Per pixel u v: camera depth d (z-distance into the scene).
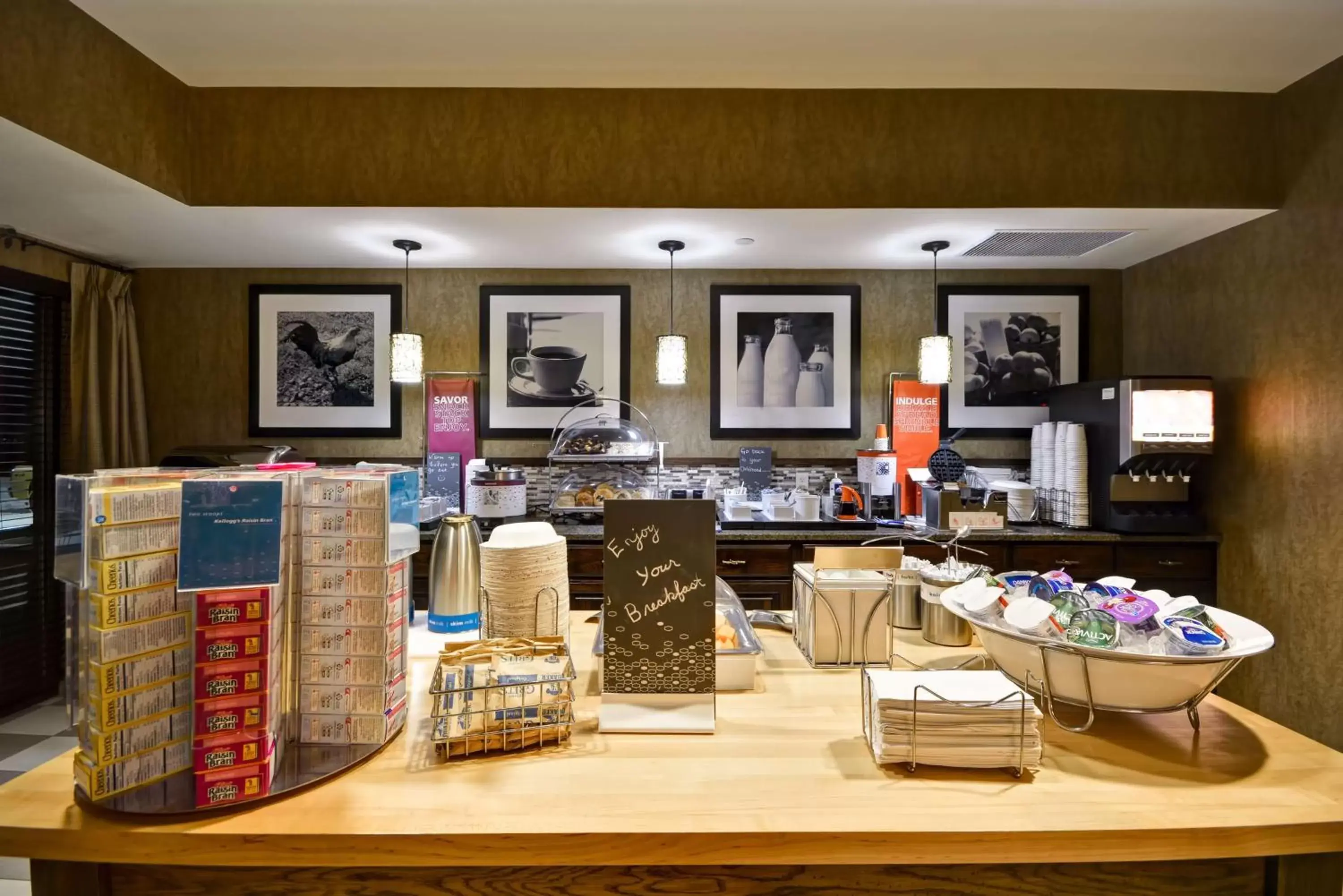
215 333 3.95
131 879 0.94
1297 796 0.95
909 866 0.94
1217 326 3.30
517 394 4.01
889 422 4.06
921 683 1.09
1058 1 2.30
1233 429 3.22
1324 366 2.77
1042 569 3.34
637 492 3.78
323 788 0.97
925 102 2.89
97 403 3.58
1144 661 1.04
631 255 3.65
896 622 1.72
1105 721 1.20
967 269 4.01
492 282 4.02
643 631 1.17
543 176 2.86
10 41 2.09
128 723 0.93
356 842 0.87
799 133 2.88
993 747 1.01
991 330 4.04
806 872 0.94
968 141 2.88
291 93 2.83
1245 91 2.91
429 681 1.39
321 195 2.83
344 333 3.98
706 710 1.16
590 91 2.87
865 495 3.83
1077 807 0.93
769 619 1.83
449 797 0.95
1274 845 0.89
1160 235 3.30
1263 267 3.03
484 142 2.85
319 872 0.94
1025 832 0.87
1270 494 3.03
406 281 3.94
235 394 3.96
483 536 3.53
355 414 4.00
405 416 4.03
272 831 0.87
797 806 0.93
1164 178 2.90
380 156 2.84
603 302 4.01
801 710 1.25
